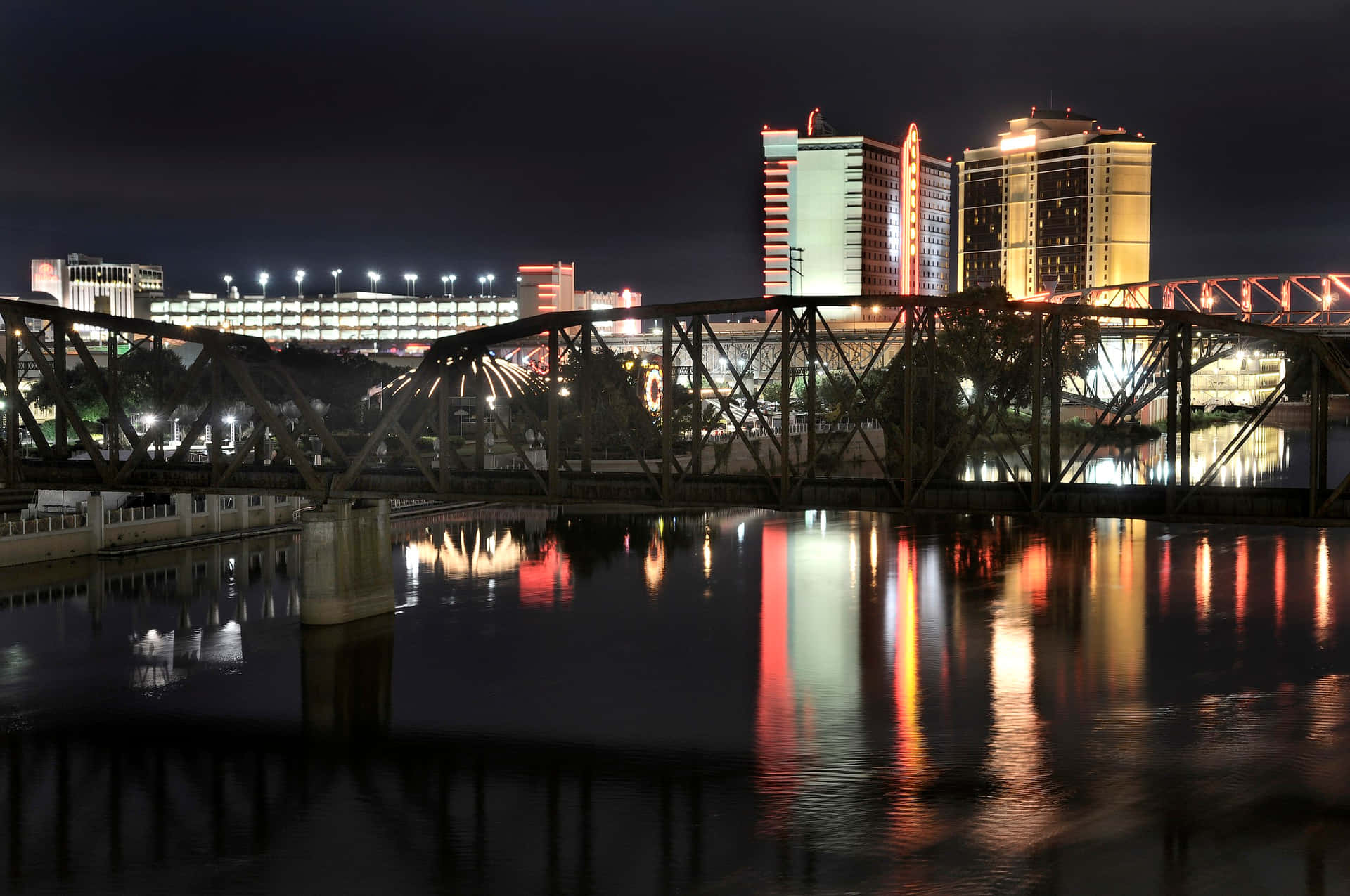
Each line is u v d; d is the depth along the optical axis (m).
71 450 115.81
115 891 41.97
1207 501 59.12
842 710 58.66
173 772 52.38
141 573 91.94
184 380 76.62
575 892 41.09
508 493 71.19
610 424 141.50
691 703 60.16
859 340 197.88
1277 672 63.41
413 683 64.19
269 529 109.44
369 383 178.38
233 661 68.56
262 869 43.41
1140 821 45.38
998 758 51.88
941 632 73.50
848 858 42.97
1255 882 40.72
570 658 68.56
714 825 45.94
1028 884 40.88
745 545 108.19
